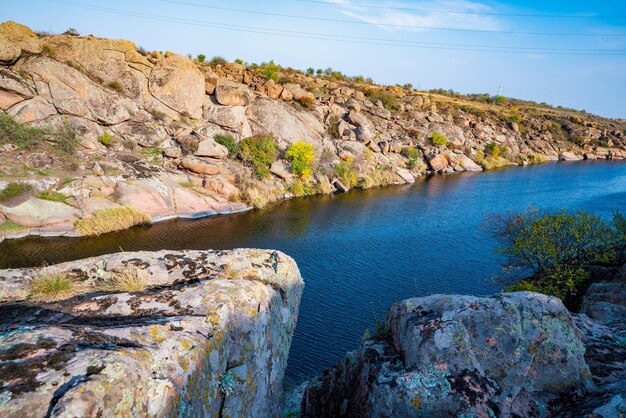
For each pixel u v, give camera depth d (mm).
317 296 21422
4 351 3344
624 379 5254
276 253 8797
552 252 16469
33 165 30219
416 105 82938
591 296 12734
